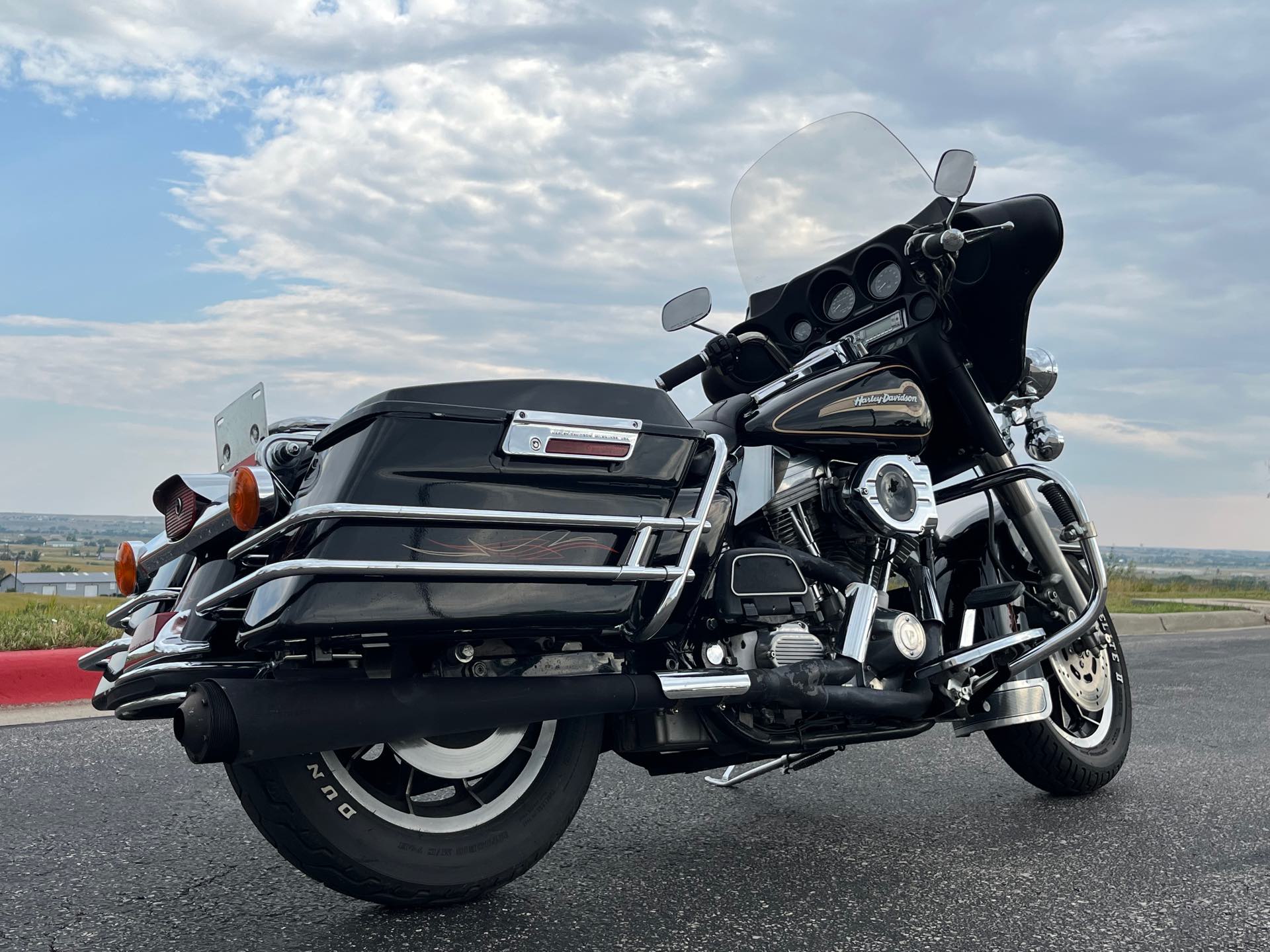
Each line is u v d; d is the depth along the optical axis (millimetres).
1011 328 3432
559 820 2623
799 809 3535
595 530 2438
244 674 2430
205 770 3998
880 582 3182
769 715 2877
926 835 3219
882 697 2910
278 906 2590
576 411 2467
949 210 3549
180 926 2455
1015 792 3750
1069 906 2596
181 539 2619
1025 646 3418
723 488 2863
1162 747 4469
